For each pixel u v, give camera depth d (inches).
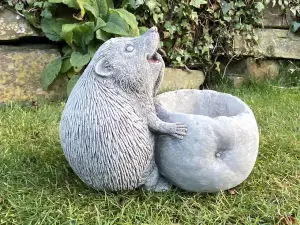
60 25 43.3
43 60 43.3
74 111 24.2
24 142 33.6
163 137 25.1
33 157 30.9
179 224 23.8
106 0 43.9
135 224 23.5
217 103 28.5
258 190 27.3
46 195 25.5
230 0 48.6
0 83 42.0
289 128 37.8
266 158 31.6
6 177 27.6
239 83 50.8
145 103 24.5
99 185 25.0
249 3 49.1
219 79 50.9
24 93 42.9
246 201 25.9
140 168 24.7
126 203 25.0
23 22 43.3
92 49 42.3
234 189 27.2
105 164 24.0
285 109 42.6
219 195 26.0
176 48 48.1
